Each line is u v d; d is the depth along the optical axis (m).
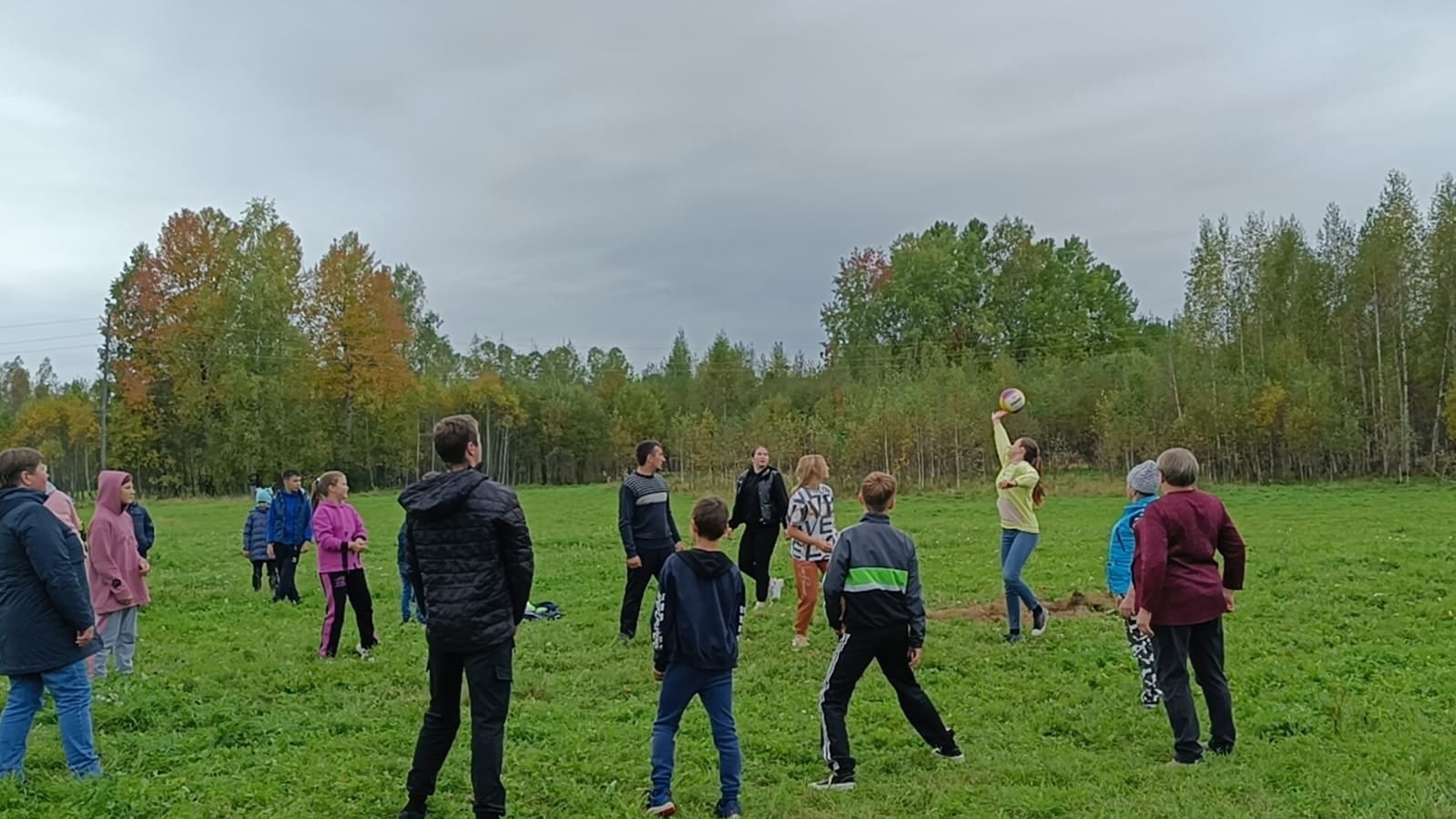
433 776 5.93
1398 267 45.75
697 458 52.53
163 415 57.59
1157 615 6.91
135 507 12.85
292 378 58.75
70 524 8.93
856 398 53.50
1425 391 45.81
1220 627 7.11
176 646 11.57
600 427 79.50
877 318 77.88
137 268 57.31
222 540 26.25
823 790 6.49
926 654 10.18
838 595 6.71
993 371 57.12
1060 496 39.75
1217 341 50.16
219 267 57.78
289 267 60.91
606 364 95.81
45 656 6.57
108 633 9.76
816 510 10.83
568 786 6.51
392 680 9.73
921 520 28.05
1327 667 9.48
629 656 10.62
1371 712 7.93
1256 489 41.09
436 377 78.69
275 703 8.84
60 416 66.88
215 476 56.22
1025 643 10.73
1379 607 12.49
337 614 10.70
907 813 6.14
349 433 63.47
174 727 8.05
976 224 81.06
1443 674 9.09
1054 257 79.38
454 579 5.77
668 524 11.44
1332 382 46.91
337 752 7.32
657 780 6.13
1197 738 6.86
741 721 8.07
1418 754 6.84
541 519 32.16
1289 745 7.19
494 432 77.94
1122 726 7.83
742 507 13.29
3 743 6.58
